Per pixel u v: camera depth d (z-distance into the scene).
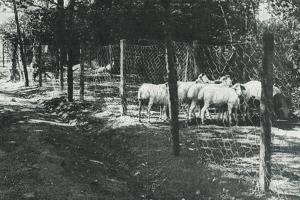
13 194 7.77
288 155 10.77
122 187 8.66
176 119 10.02
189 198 8.19
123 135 12.16
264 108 7.84
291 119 15.77
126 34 24.28
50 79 30.39
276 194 7.96
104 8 22.41
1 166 9.24
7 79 35.16
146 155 10.38
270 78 7.77
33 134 12.20
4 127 13.40
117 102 18.31
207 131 13.39
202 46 19.06
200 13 23.38
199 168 9.30
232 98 14.02
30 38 32.72
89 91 22.38
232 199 7.88
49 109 18.02
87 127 14.23
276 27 18.44
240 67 16.62
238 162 9.98
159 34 24.56
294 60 16.62
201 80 15.69
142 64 22.41
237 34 22.41
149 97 13.65
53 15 21.41
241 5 22.12
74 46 21.97
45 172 8.85
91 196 7.90
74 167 9.42
